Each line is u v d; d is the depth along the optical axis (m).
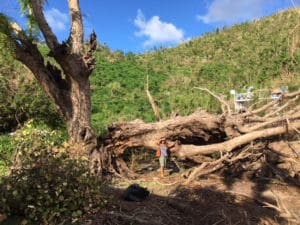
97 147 9.35
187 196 7.66
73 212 6.02
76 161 6.49
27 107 13.84
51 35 8.71
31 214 5.83
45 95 14.24
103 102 23.41
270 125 9.88
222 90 27.25
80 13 9.06
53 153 6.46
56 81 9.24
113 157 9.80
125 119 19.12
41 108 14.09
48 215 5.93
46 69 9.09
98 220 6.11
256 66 32.78
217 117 9.63
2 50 9.01
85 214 6.24
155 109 11.31
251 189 8.51
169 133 9.66
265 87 25.42
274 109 11.67
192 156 9.80
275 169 9.11
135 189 7.37
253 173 9.38
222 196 7.80
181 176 9.26
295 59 30.81
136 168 10.53
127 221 6.24
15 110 13.86
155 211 6.82
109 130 9.80
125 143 9.81
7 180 6.12
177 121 9.68
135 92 26.91
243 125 9.55
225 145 9.18
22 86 14.08
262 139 9.53
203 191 7.94
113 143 9.75
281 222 7.00
